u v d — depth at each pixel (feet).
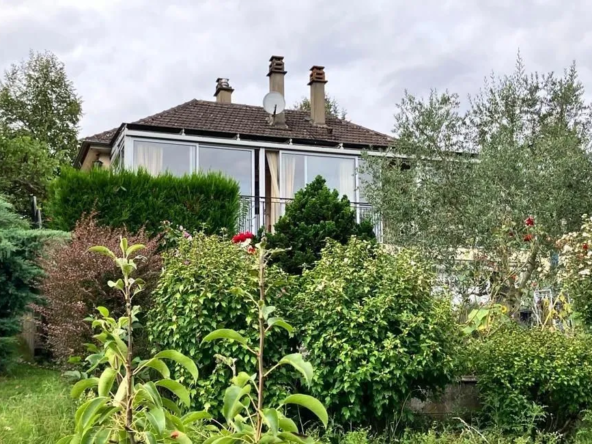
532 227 32.22
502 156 34.71
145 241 29.50
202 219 39.37
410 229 37.88
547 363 21.83
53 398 22.63
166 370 7.48
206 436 13.88
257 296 21.20
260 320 7.75
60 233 33.88
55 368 32.48
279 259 33.50
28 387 27.53
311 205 34.88
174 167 53.11
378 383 19.95
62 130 104.83
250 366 20.48
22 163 81.30
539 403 22.47
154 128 51.88
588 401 21.89
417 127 39.78
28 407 21.35
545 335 23.86
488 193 34.55
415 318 20.58
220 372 20.34
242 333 20.58
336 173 57.41
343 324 20.67
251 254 21.89
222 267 21.88
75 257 26.35
